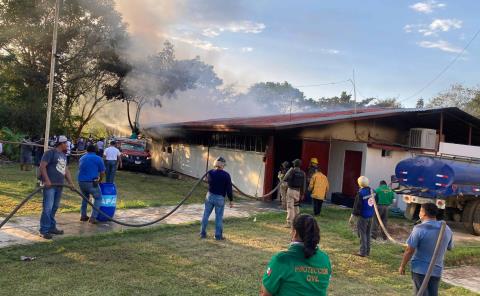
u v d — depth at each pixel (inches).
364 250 329.7
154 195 561.6
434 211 197.6
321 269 115.6
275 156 608.4
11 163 829.2
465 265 354.9
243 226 410.0
